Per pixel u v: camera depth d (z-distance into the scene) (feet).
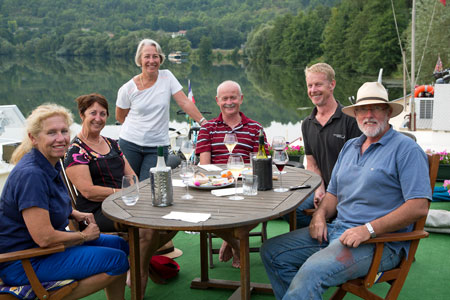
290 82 135.03
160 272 9.66
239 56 210.59
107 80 138.62
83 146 9.22
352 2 136.15
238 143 10.74
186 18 224.33
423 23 76.89
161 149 7.13
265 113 86.33
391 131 7.34
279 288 7.53
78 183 8.91
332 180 8.21
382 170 7.09
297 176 9.09
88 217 8.12
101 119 9.28
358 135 9.85
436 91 25.43
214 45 220.02
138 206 7.22
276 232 12.41
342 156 8.09
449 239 11.40
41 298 6.52
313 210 8.65
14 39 198.49
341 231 7.39
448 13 74.49
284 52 176.55
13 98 102.53
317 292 6.42
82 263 6.83
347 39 135.03
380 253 6.57
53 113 6.79
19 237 6.62
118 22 211.20
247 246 6.82
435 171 6.85
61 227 7.10
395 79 114.42
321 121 10.34
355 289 6.68
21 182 6.46
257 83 134.21
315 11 169.58
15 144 15.40
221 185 8.24
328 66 10.18
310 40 167.73
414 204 6.66
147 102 12.55
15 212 6.57
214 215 6.59
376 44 120.26
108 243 8.02
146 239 8.46
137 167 12.89
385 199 7.11
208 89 113.91
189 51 214.07
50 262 6.75
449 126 25.34
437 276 9.48
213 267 10.39
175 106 74.64
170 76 13.06
